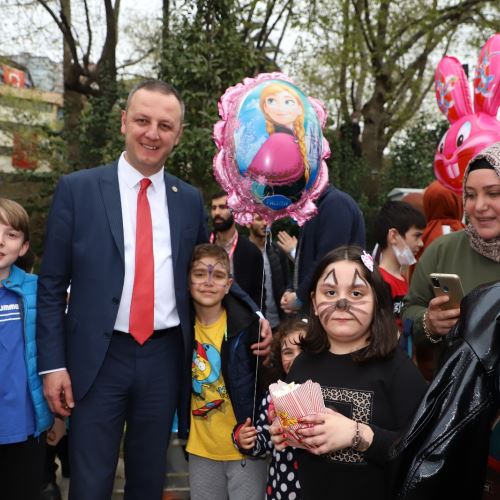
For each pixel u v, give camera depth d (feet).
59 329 8.64
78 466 8.57
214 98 23.44
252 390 9.56
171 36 24.32
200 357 9.68
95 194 8.77
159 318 8.93
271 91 9.04
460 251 8.07
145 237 8.84
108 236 8.66
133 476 9.20
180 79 23.52
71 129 38.40
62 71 40.60
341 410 6.68
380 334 6.81
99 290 8.59
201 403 9.66
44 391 8.59
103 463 8.64
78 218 8.66
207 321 9.79
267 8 34.53
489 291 5.29
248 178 8.98
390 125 45.14
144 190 8.95
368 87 46.16
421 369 8.71
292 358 9.20
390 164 41.42
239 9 24.62
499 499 6.43
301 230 11.76
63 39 39.17
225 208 14.48
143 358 8.81
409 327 8.64
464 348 5.04
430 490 4.91
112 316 8.55
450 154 11.14
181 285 9.13
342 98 41.68
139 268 8.75
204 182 24.26
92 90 39.27
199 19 23.59
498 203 7.22
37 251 35.47
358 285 6.83
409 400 6.52
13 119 37.22
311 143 9.03
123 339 8.74
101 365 8.55
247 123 8.89
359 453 6.54
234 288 9.87
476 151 10.53
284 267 16.03
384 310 6.95
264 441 8.90
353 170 37.17
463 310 5.36
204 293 9.40
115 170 9.04
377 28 39.83
